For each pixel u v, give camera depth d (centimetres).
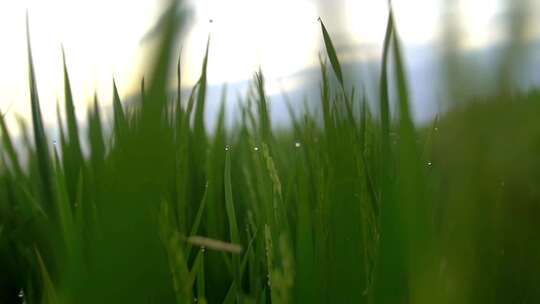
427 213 24
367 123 38
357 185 31
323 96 33
